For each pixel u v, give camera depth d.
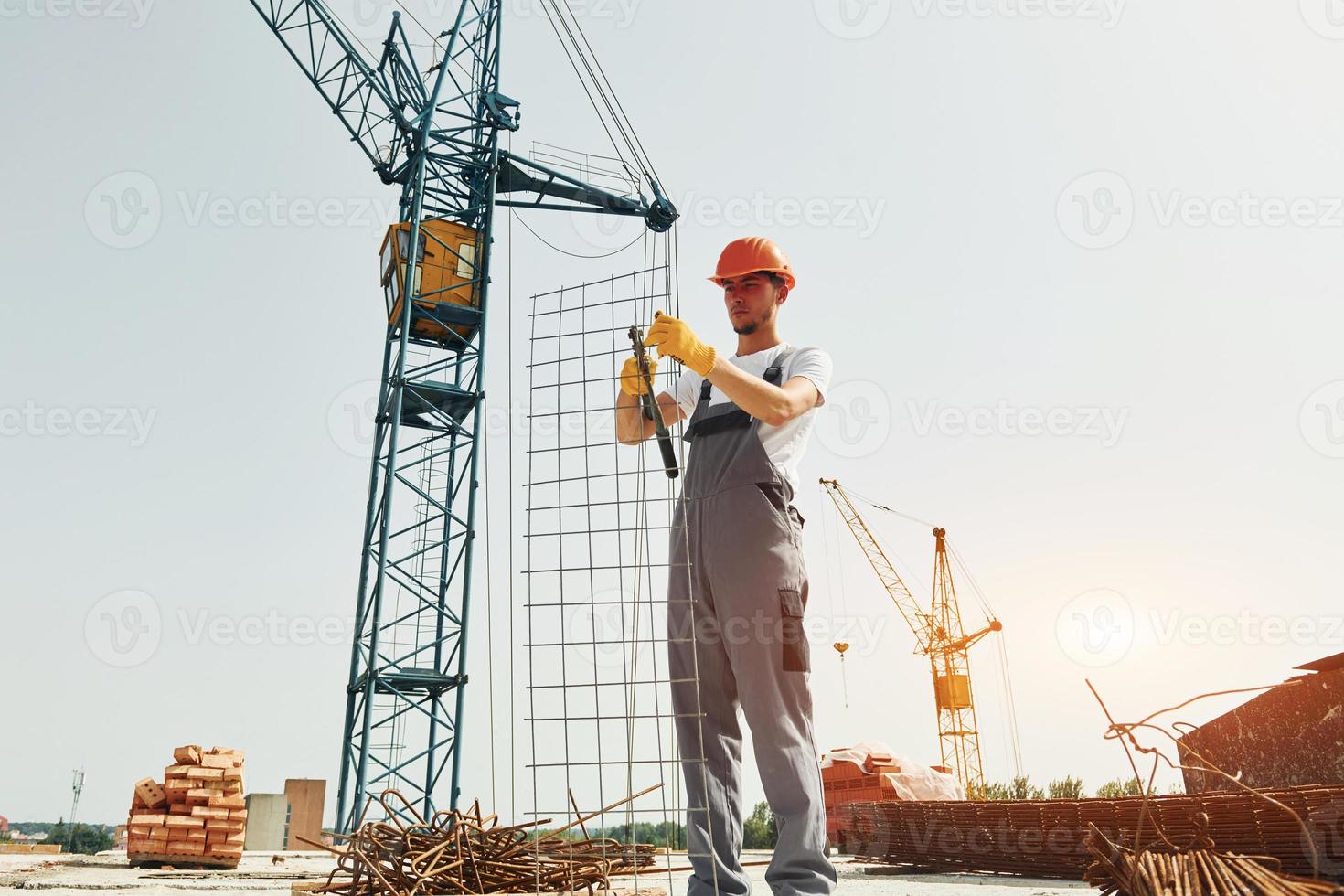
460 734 21.14
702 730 3.02
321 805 18.05
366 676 20.59
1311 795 3.68
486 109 26.09
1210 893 2.49
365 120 25.77
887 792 20.67
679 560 3.15
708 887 2.88
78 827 48.84
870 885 5.32
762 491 2.99
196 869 9.28
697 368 2.84
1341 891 2.27
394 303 24.34
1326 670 5.76
